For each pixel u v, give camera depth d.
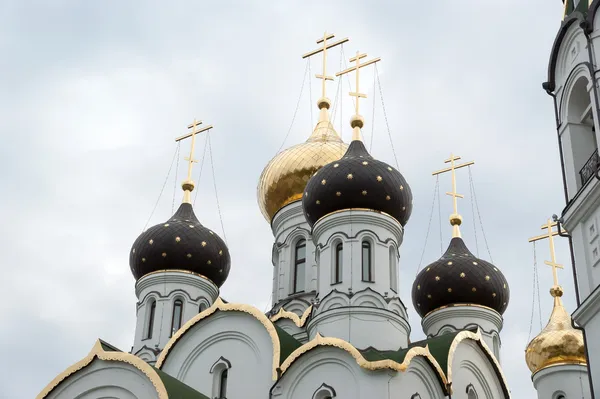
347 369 33.44
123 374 33.75
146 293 45.03
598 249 27.84
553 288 47.88
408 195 41.19
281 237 47.25
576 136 30.42
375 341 36.97
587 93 30.66
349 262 38.69
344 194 39.81
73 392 34.28
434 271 46.19
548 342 43.75
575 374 42.91
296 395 33.97
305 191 41.47
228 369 36.69
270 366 35.62
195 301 44.91
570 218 29.14
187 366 37.56
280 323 43.12
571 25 30.64
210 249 46.03
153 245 45.34
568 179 30.11
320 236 40.19
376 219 39.69
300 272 46.03
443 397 35.03
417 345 37.06
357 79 45.28
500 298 45.81
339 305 37.81
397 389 33.12
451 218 49.97
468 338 37.91
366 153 42.41
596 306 27.27
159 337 43.44
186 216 48.03
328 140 49.91
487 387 38.50
